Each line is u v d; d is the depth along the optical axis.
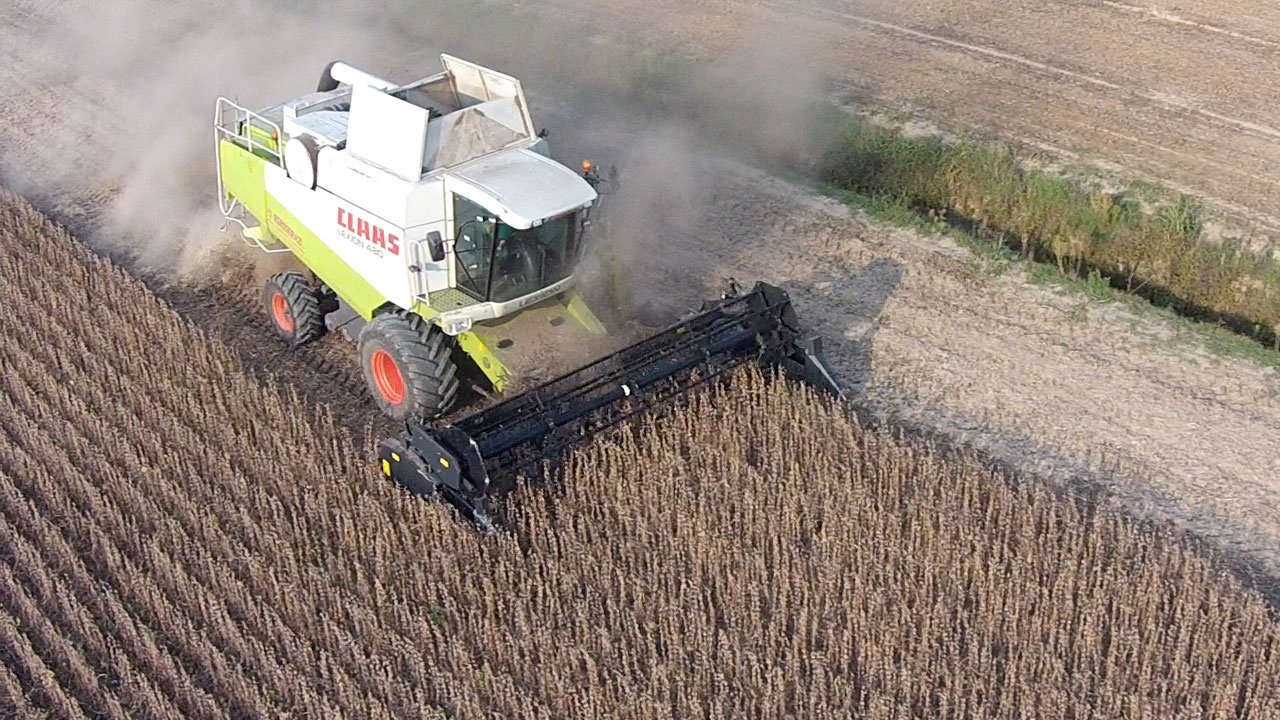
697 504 10.95
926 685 9.11
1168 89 19.94
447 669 9.52
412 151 11.21
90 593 10.28
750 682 9.25
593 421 11.40
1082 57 21.38
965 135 18.53
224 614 9.76
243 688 9.28
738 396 12.09
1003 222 16.98
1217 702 8.89
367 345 12.26
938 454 11.77
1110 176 17.19
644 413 11.67
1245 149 17.84
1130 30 22.50
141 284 14.81
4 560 10.55
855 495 10.84
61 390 12.59
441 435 10.55
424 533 10.60
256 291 15.27
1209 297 15.20
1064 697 8.81
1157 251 15.70
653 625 9.63
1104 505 11.23
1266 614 9.80
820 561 10.30
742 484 11.28
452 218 11.47
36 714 9.20
